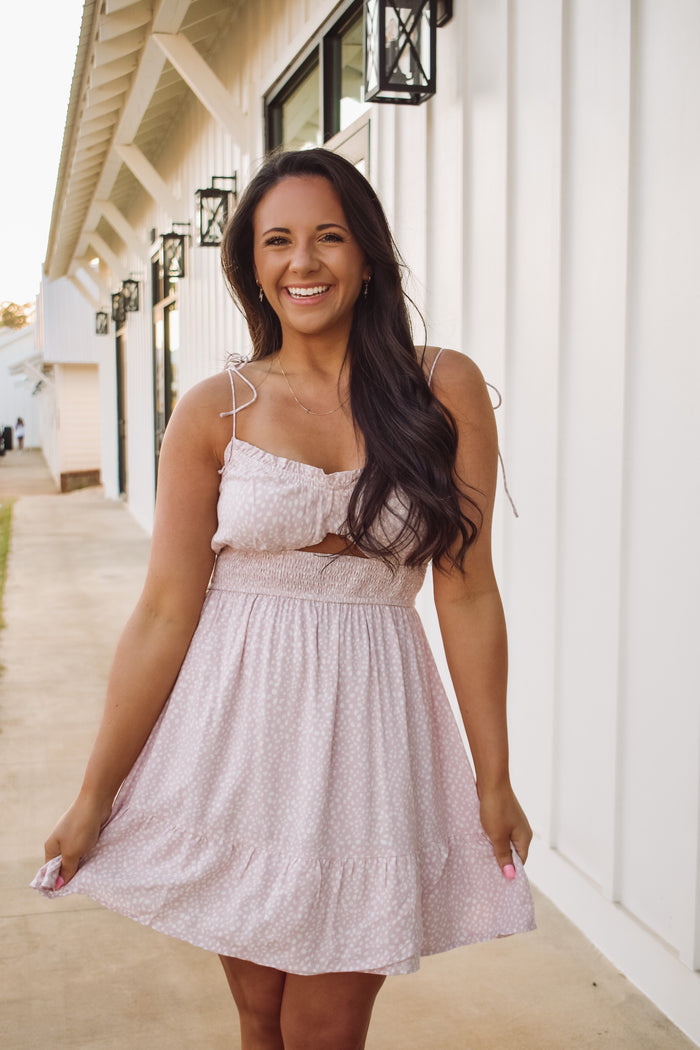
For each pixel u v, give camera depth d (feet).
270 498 4.60
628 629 7.84
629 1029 7.30
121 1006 7.78
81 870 4.75
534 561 9.30
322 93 15.19
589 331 8.24
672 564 7.23
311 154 4.83
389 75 10.57
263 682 4.66
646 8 7.29
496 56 9.68
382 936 4.50
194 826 4.66
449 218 10.95
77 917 9.26
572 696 8.73
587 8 8.05
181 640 4.92
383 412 4.69
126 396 48.85
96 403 71.77
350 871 4.58
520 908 4.87
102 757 4.81
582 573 8.48
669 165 7.07
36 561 31.89
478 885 4.99
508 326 9.67
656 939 7.60
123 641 4.89
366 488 4.59
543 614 9.17
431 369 4.95
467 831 5.01
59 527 41.63
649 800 7.66
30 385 147.33
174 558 4.87
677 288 7.04
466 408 4.90
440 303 11.27
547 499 9.02
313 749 4.58
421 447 4.66
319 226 4.75
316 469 4.66
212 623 4.89
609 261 7.89
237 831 4.64
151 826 4.77
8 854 10.46
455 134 10.70
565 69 8.44
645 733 7.67
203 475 4.91
